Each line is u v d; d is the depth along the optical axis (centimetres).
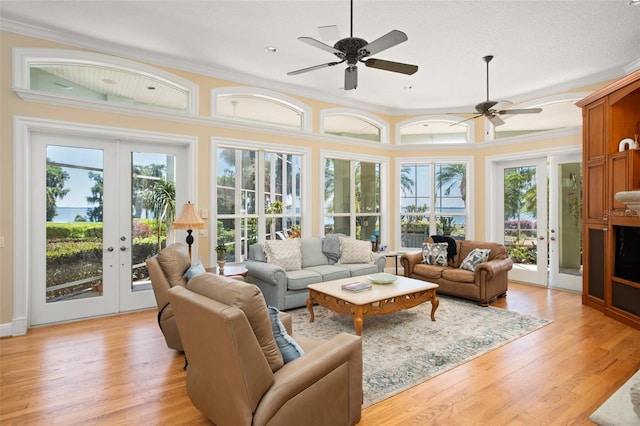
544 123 581
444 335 359
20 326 361
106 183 427
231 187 512
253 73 499
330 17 350
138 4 330
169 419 219
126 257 438
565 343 337
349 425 207
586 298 462
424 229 698
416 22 357
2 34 357
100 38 395
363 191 673
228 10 339
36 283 386
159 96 461
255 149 527
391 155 693
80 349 323
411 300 381
